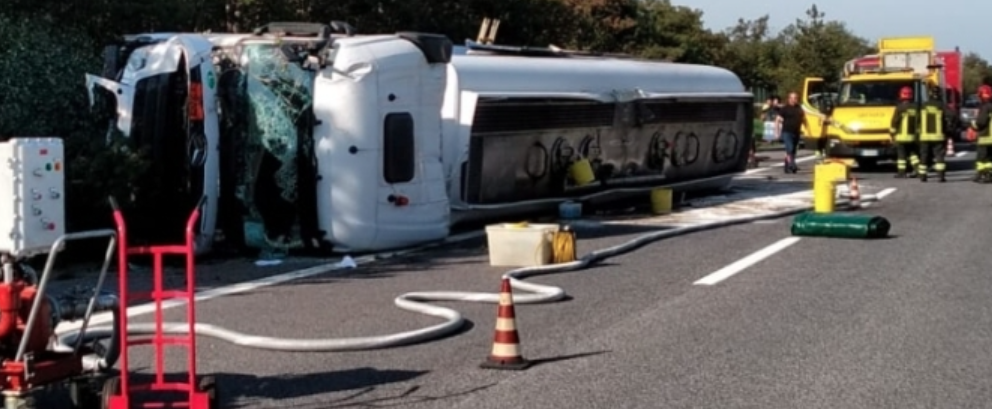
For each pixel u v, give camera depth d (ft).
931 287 41.06
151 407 24.32
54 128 51.39
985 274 44.06
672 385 27.45
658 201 67.62
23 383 23.31
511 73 60.03
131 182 47.37
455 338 32.60
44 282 23.21
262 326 34.04
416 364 29.48
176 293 24.22
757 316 35.76
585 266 46.21
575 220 63.77
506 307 29.30
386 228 50.06
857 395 26.58
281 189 48.93
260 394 26.55
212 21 77.71
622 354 30.66
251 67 49.16
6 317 23.63
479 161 56.65
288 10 82.17
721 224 61.05
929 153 89.81
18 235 23.45
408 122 50.88
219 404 25.14
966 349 31.22
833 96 109.81
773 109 146.00
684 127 74.74
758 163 111.34
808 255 49.44
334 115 48.67
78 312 25.20
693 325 34.42
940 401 26.08
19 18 54.70
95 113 50.83
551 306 37.55
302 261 48.26
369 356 30.32
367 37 50.96
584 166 64.18
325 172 48.70
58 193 24.21
